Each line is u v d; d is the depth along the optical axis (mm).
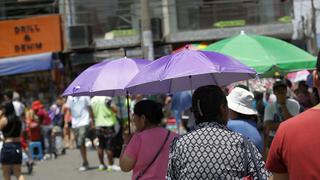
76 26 35094
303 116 4809
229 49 12055
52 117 27656
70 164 22281
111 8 36125
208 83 9930
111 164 19828
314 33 34219
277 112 12688
